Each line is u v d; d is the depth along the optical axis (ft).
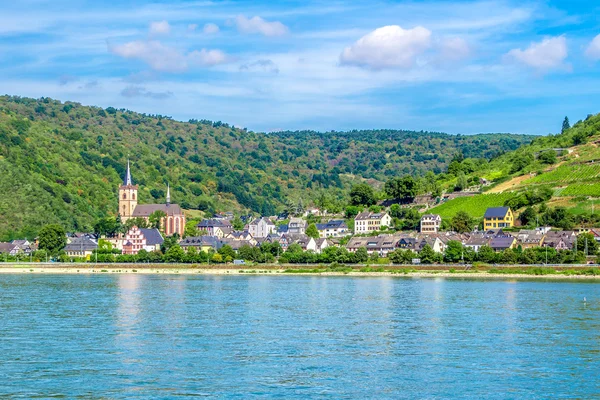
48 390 337.93
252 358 403.75
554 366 388.37
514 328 502.38
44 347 428.97
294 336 469.57
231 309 596.70
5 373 366.43
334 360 400.88
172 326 506.48
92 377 359.87
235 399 327.67
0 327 499.10
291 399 328.49
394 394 337.11
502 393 339.36
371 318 547.08
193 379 358.23
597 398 332.80
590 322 528.22
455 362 397.19
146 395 331.98
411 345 441.68
